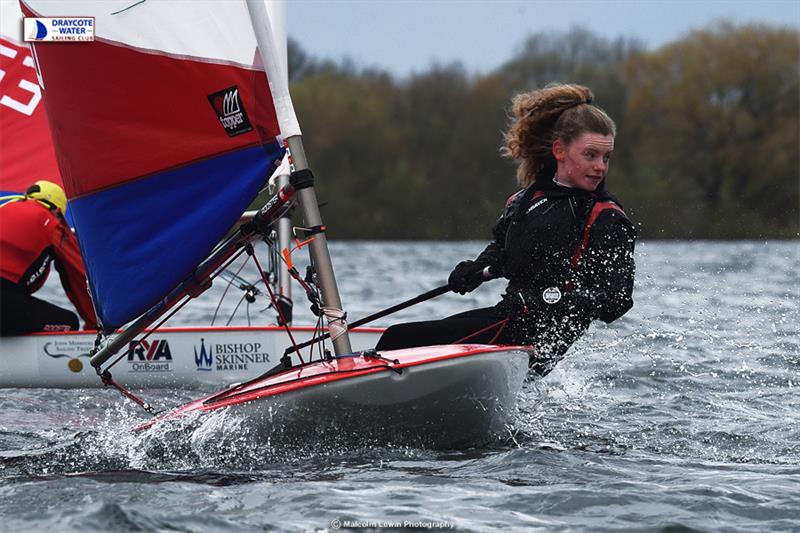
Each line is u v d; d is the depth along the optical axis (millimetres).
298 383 13688
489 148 128250
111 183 14883
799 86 118188
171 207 14703
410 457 13891
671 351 25438
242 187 14430
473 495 11891
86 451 14469
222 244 15148
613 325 31125
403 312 40000
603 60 127375
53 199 24328
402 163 129375
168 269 14734
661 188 120125
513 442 14867
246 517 10961
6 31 26547
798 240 116438
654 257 87438
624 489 12125
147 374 23031
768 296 44156
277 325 22984
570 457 13844
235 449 14000
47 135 26922
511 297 15047
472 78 129750
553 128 15570
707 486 12250
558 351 15297
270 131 14352
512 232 15320
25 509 11219
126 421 17875
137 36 14562
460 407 13914
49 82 14945
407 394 13578
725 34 120875
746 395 19547
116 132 14781
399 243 132125
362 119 128375
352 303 45531
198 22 14445
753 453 14508
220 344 22984
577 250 14922
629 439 15328
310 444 14008
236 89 14359
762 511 11344
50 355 23109
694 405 18344
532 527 10742
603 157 15141
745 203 118625
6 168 26609
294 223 38906
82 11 14742
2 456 14500
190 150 14594
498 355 13820
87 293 24594
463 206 128375
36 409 19453
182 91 14531
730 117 119375
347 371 13594
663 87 122438
